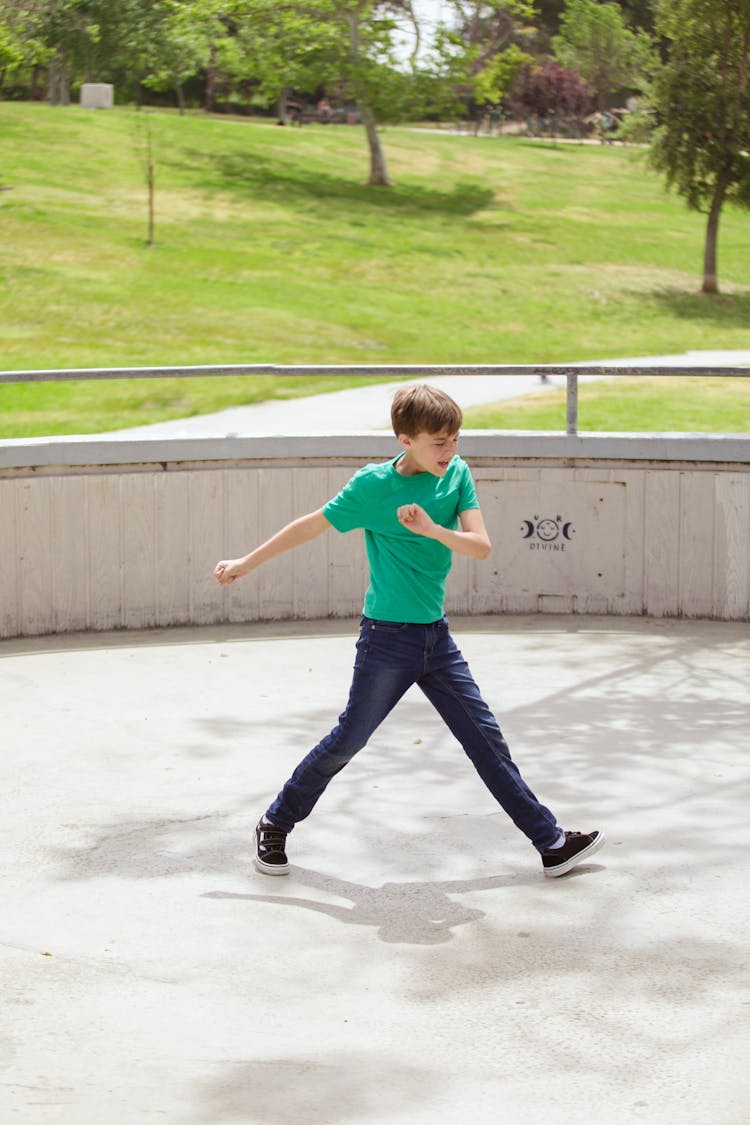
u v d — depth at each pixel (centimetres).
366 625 449
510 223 3903
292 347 2261
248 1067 333
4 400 1562
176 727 660
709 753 609
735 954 398
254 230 3409
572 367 888
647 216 4203
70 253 2906
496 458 899
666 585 901
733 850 485
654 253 3591
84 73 5309
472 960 398
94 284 2650
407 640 443
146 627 885
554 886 455
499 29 4662
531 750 616
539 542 906
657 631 865
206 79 7125
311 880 464
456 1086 323
